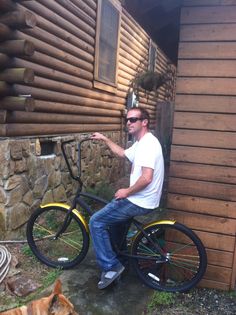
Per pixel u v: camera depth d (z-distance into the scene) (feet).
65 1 15.29
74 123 17.49
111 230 9.78
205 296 9.48
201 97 9.16
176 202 9.70
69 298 9.19
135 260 9.90
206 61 9.01
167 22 10.94
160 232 9.96
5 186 11.76
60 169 15.74
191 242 9.73
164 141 31.50
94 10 18.86
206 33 8.92
